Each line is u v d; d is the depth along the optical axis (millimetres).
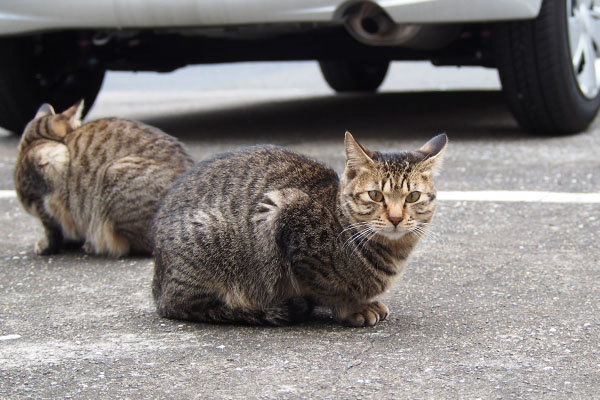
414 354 1706
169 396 1620
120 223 2086
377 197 1795
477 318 1805
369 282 1812
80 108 2215
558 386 1625
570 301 1844
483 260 2004
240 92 4551
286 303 1829
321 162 1897
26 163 2119
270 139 2875
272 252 1805
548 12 2518
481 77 4918
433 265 1994
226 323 1816
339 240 1792
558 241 2066
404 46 2646
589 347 1711
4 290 1943
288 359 1698
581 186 2316
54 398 1622
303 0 2479
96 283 1972
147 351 1727
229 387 1635
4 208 2354
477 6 2463
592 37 2734
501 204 2248
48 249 2127
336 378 1649
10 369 1685
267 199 1806
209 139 2914
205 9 2516
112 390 1635
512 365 1672
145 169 2086
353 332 1783
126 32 2666
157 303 1847
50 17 2578
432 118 3242
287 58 3051
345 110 3574
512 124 3000
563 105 2602
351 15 2502
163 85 5180
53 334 1781
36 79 2908
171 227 1830
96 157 2102
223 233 1807
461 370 1663
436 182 2393
